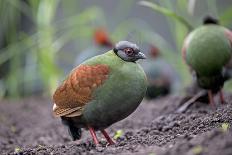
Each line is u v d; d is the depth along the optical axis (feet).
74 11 64.64
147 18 73.10
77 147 28.02
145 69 52.60
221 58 34.32
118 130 36.68
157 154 22.20
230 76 35.68
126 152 24.32
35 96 59.52
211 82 35.47
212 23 35.53
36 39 57.77
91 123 27.61
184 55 36.17
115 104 26.50
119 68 26.55
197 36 34.58
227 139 21.18
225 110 31.24
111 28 72.95
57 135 39.63
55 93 28.32
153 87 51.55
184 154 21.07
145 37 58.75
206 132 24.85
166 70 53.78
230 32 35.24
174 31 56.75
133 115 43.04
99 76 26.61
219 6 66.95
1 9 57.31
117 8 72.95
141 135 31.27
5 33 62.85
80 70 27.25
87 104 26.94
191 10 45.60
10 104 52.34
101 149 25.95
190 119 32.24
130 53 26.73
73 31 58.03
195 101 37.40
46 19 55.77
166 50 56.03
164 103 45.73
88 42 62.80
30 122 44.96
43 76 56.54
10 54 59.72
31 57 62.64
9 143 36.91
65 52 68.64
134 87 26.40
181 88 52.80
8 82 60.03
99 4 74.54
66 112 27.71
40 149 29.01
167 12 39.99
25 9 61.72
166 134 29.84
